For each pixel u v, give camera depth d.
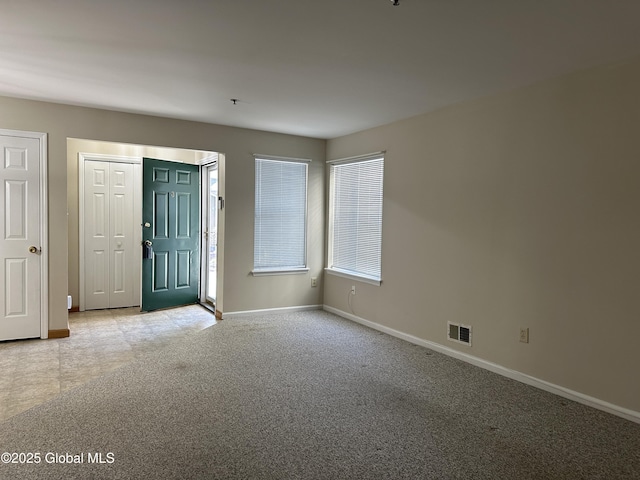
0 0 2.22
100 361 3.85
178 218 6.13
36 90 3.89
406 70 3.17
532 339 3.42
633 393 2.84
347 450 2.46
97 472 2.20
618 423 2.81
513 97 3.54
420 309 4.44
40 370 3.61
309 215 5.90
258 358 3.99
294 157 5.74
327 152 5.96
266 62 3.07
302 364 3.85
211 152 5.53
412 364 3.88
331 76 3.34
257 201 5.56
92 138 4.52
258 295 5.63
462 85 3.49
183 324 5.18
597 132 2.99
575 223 3.12
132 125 4.71
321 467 2.29
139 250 6.13
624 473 2.28
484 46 2.72
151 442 2.50
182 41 2.73
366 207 5.26
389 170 4.85
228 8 2.28
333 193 5.88
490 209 3.73
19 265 4.33
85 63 3.15
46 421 2.73
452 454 2.43
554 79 3.25
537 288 3.38
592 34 2.51
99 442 2.49
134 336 4.65
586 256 3.07
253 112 4.53
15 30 2.59
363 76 3.32
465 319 3.97
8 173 4.22
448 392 3.28
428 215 4.34
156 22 2.47
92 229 5.80
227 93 3.86
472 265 3.89
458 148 4.02
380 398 3.16
